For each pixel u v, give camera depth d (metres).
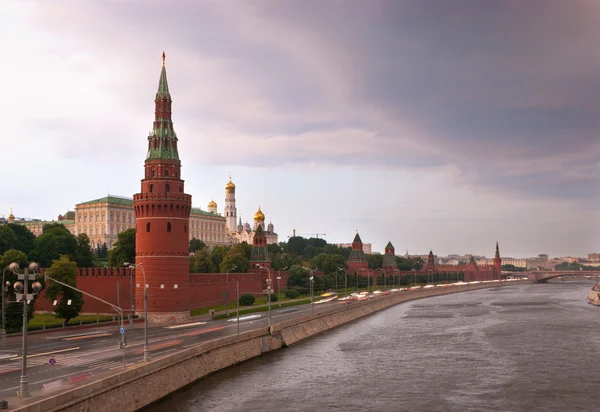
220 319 129.38
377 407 66.81
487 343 110.06
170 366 69.75
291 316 132.12
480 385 76.62
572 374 82.38
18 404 48.97
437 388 75.12
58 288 115.12
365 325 142.25
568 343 108.69
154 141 129.62
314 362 91.19
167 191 127.00
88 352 79.69
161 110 131.25
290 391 73.00
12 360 74.44
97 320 118.88
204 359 79.19
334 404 67.81
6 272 107.81
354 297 192.50
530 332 124.50
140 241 126.81
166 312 123.69
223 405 66.50
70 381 59.66
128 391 60.38
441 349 103.69
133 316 125.25
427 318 158.38
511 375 82.12
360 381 78.62
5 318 102.56
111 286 134.25
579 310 177.50
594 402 68.62
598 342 109.62
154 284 124.31
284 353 99.44
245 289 181.25
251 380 78.44
